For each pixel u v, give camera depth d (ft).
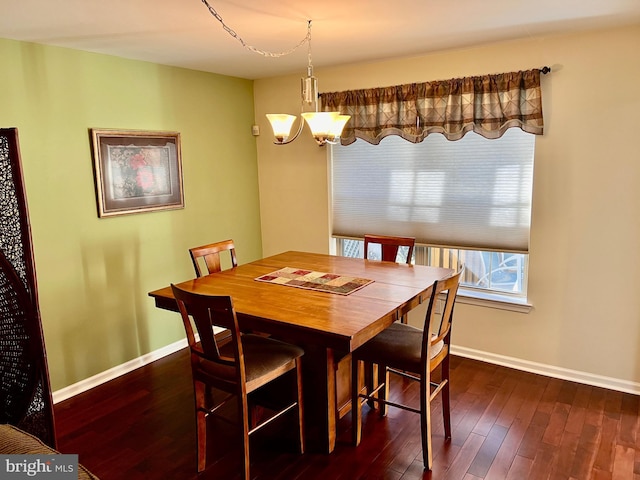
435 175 12.07
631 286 9.91
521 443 8.47
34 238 9.73
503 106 10.49
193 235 13.24
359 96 12.35
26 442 4.93
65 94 10.06
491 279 12.00
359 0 7.36
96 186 10.72
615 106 9.53
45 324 10.06
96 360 11.10
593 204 10.04
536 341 11.16
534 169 10.54
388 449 8.39
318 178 13.96
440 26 8.93
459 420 9.25
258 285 9.07
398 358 7.86
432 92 11.27
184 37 9.36
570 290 10.57
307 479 7.67
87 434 9.02
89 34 8.98
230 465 8.06
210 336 7.07
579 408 9.62
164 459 8.25
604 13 8.30
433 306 7.30
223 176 13.97
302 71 13.25
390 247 11.14
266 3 7.41
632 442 8.43
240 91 14.24
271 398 9.23
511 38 9.93
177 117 12.48
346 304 7.86
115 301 11.41
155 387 10.94
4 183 7.09
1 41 9.04
